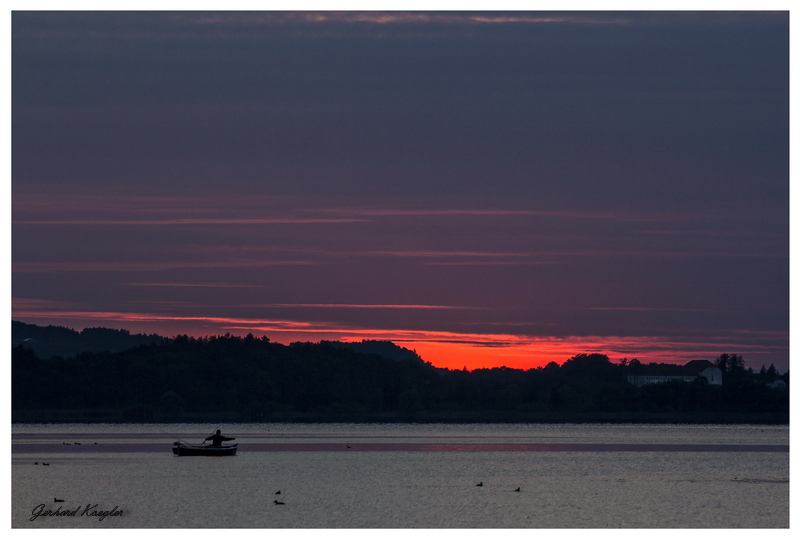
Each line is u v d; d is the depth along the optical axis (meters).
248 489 195.25
